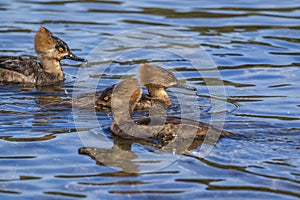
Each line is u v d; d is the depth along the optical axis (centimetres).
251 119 4169
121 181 3253
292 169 3350
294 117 4206
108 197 3095
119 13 6838
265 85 4984
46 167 3419
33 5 7100
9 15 6725
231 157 3497
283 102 4562
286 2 7269
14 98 4772
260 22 6594
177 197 3091
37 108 4459
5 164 3453
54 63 5438
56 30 6319
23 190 3167
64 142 3759
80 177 3303
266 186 3189
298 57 5656
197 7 7081
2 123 4084
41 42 5438
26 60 5484
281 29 6384
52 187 3195
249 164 3412
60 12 6856
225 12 6912
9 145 3703
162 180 3259
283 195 3106
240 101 4622
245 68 5397
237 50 5834
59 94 4934
